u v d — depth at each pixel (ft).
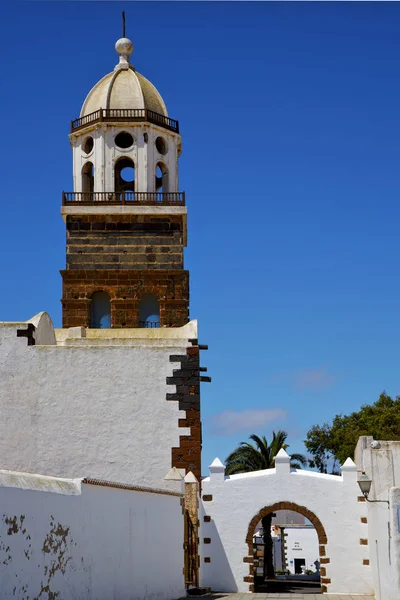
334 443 218.59
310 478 104.83
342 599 94.68
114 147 148.77
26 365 99.50
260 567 200.23
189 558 97.91
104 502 65.16
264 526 176.86
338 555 102.47
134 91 151.64
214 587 102.58
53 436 97.91
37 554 52.26
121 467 97.60
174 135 152.56
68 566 57.16
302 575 214.48
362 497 103.50
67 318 144.97
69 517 57.67
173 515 87.04
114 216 147.64
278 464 105.70
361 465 99.86
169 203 147.95
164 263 147.13
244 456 176.14
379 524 84.74
